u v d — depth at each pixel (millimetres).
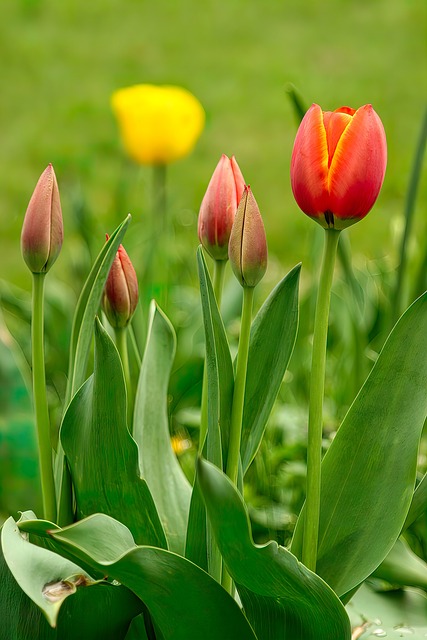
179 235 2170
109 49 5555
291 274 1199
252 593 1162
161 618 1148
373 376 1186
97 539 1124
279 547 1103
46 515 1210
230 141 4207
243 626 1148
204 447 1187
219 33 5781
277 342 1208
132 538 1142
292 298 1202
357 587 1196
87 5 6336
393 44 5363
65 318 1813
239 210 1138
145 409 1290
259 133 4301
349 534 1192
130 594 1169
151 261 1714
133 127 1847
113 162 3930
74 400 1177
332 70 4988
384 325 1711
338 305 1838
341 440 1195
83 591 1145
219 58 5363
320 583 1119
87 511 1195
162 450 1284
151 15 6145
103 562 1093
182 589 1128
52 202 1169
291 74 4965
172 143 1854
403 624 1259
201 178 3715
